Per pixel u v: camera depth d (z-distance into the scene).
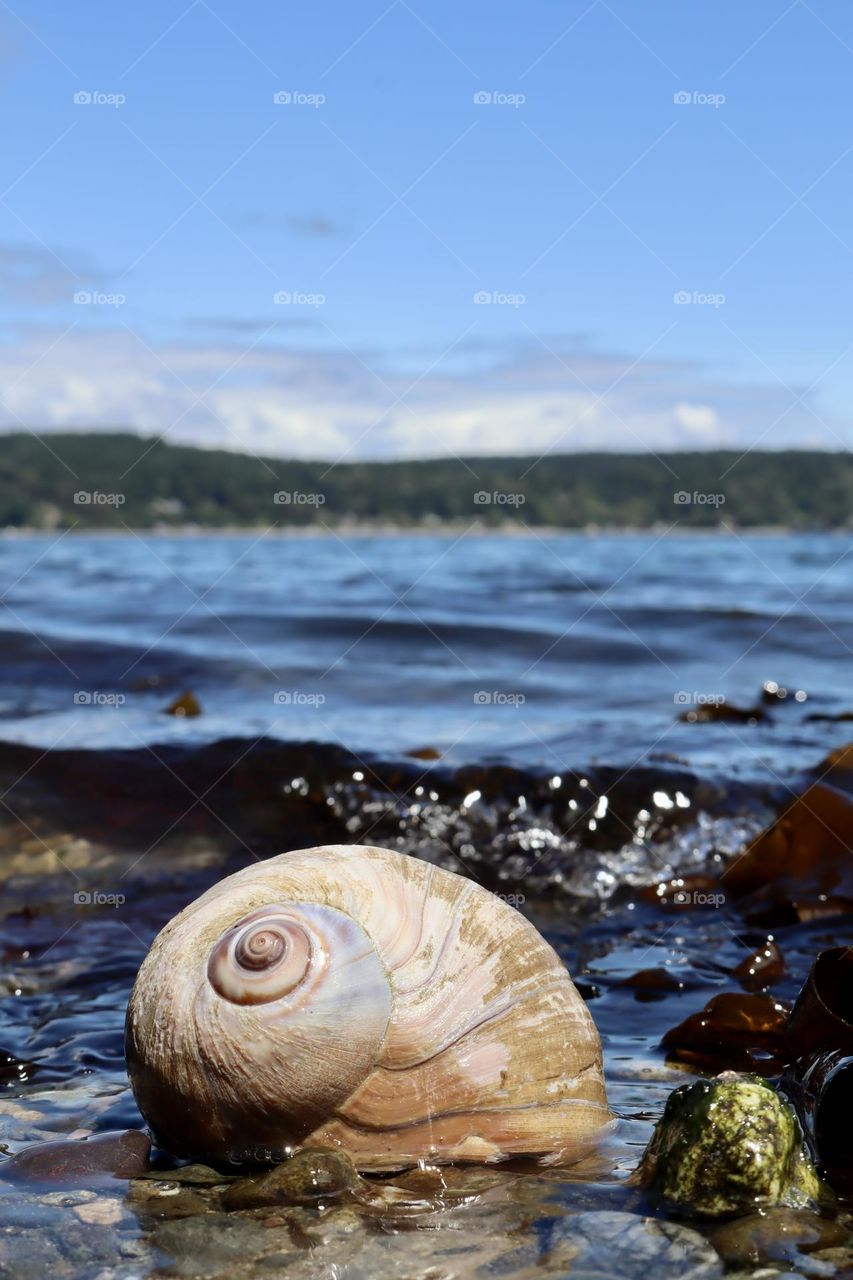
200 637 10.94
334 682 9.05
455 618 12.12
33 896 5.29
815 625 11.62
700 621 11.93
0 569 20.14
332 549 26.55
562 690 8.82
